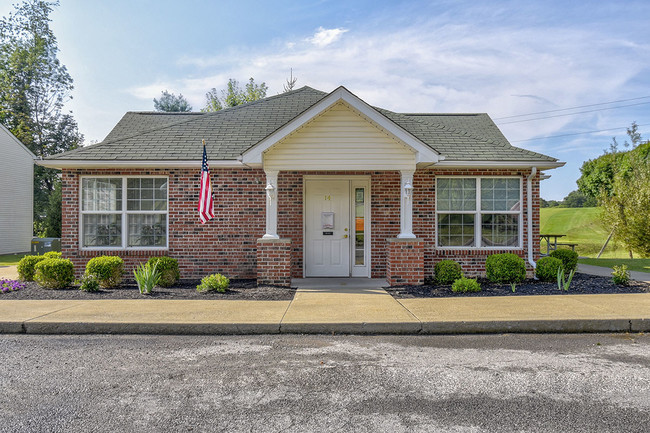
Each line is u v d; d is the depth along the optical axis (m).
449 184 11.20
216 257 11.10
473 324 6.57
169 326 6.50
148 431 3.46
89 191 11.11
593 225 31.78
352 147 9.74
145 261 10.97
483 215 11.19
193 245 11.07
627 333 6.54
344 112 9.73
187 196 11.07
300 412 3.80
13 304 7.86
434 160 9.63
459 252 11.03
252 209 11.14
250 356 5.39
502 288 9.54
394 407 3.91
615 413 3.78
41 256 11.17
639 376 4.67
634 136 31.19
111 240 11.12
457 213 11.18
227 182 11.10
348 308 7.55
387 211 11.17
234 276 11.10
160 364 5.09
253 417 3.71
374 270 11.16
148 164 10.62
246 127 12.34
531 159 10.62
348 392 4.24
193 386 4.40
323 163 9.73
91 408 3.89
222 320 6.68
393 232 11.16
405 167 9.77
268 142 9.48
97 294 8.91
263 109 13.28
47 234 23.59
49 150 35.00
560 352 5.55
